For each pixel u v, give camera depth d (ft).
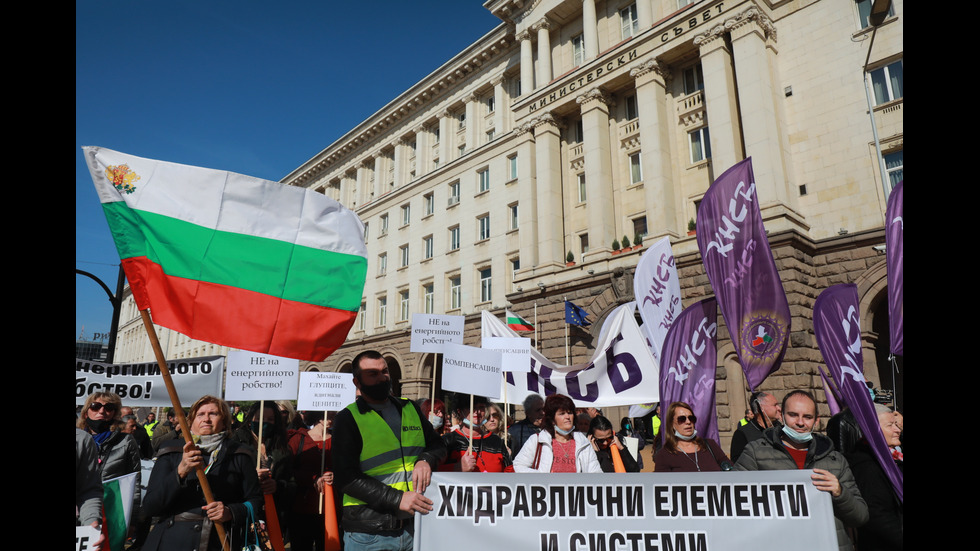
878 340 60.44
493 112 95.96
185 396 25.52
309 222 13.52
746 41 59.00
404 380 98.43
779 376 50.34
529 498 12.18
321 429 19.31
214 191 12.53
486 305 87.45
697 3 63.31
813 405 12.90
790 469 12.68
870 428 12.98
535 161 82.69
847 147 55.42
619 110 74.54
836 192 55.36
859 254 52.39
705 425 20.39
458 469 16.06
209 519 11.66
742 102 58.29
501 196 88.02
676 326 21.50
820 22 58.95
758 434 18.15
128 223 11.51
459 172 97.25
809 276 53.88
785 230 52.06
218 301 12.01
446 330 20.94
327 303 13.20
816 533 11.59
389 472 12.06
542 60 82.07
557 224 76.64
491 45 92.79
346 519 11.91
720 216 21.16
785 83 60.59
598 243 69.21
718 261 21.01
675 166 66.95
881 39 54.65
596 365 25.90
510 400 27.02
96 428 16.44
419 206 105.40
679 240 61.16
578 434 16.14
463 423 20.02
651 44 67.82
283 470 17.74
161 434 29.68
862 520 11.80
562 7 80.94
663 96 68.23
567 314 65.92
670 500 12.10
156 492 11.78
